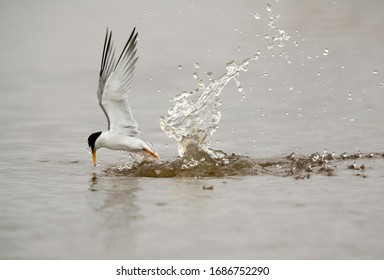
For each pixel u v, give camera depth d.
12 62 24.67
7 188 11.33
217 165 12.36
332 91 18.28
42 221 9.52
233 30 27.36
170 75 20.86
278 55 22.66
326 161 12.83
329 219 9.38
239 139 14.57
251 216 9.56
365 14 29.45
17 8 34.88
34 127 16.33
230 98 18.06
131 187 11.31
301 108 16.94
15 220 9.58
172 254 8.26
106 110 12.20
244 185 11.23
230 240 8.66
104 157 13.68
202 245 8.52
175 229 9.10
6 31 29.97
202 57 22.95
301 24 27.56
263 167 12.43
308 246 8.42
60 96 19.73
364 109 16.67
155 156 12.23
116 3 34.34
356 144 13.97
